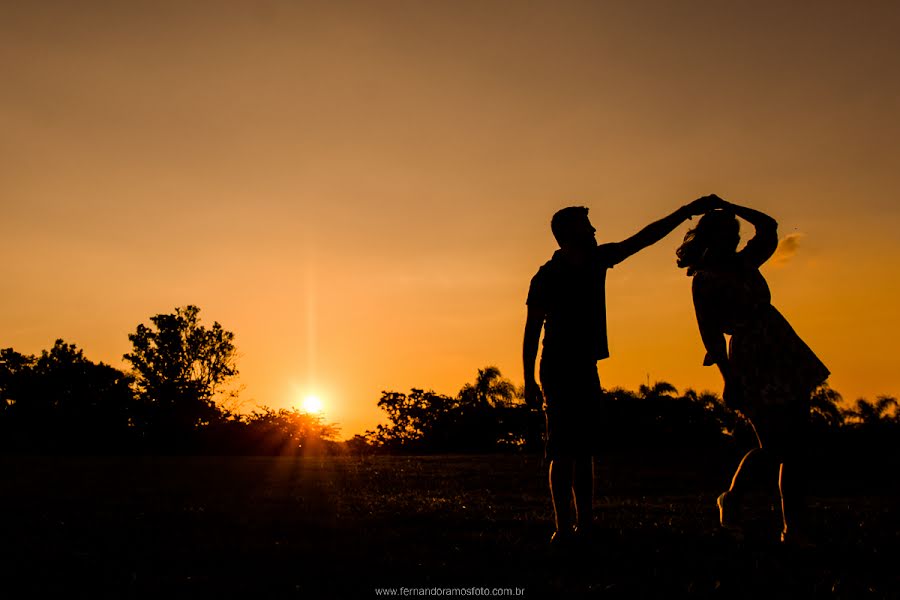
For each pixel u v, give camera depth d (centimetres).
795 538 445
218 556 404
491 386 5816
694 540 461
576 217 459
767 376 445
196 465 1728
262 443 5166
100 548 434
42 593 318
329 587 324
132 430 5941
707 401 4750
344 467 1647
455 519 600
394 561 381
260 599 306
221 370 7019
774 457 454
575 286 447
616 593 310
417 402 6581
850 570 367
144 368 6806
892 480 1451
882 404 4006
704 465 1739
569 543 429
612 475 1463
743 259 471
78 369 6475
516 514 654
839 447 1983
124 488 973
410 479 1267
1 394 6275
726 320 457
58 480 1155
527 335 448
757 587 322
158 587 326
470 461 1959
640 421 4706
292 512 656
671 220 467
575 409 439
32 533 505
